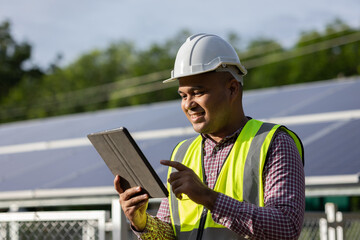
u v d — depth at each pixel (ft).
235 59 9.62
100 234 13.05
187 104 9.45
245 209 8.40
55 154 31.24
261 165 8.96
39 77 136.05
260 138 9.21
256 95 35.81
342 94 30.53
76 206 54.24
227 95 9.45
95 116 39.81
